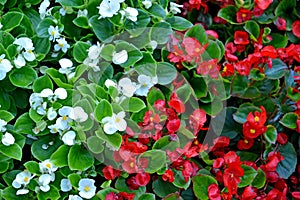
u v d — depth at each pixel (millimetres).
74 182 1011
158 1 1134
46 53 1072
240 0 1206
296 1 1244
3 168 1020
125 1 1102
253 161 1136
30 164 1012
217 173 1087
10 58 1035
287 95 1134
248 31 1185
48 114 1010
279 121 1126
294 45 1175
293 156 1134
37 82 1027
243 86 1141
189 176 1051
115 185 1038
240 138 1154
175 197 1050
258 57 1127
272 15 1233
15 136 1021
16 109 1058
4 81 1049
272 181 1125
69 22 1096
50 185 1016
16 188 1018
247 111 1131
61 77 1055
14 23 1068
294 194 1106
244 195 1062
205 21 1261
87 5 1081
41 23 1071
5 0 1089
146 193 1039
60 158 1014
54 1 1159
